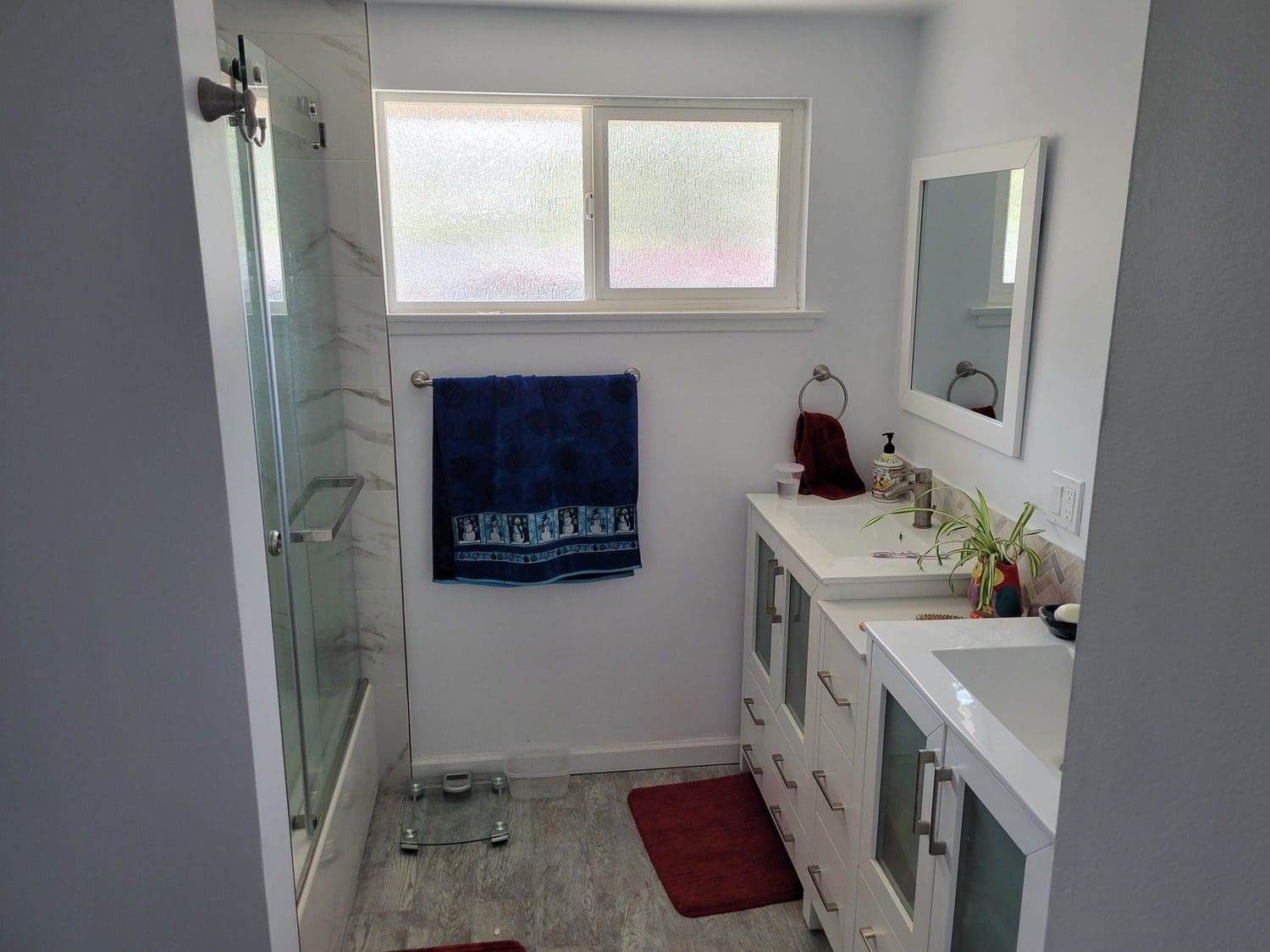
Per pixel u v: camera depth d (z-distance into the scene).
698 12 2.74
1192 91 0.66
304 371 2.25
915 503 2.85
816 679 2.34
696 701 3.22
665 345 2.95
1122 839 0.76
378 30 2.66
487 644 3.08
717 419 3.01
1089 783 0.81
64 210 1.26
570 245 2.94
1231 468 0.62
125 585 1.38
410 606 3.03
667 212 2.95
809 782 2.41
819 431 2.98
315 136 2.40
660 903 2.60
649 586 3.11
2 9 1.20
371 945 2.44
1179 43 0.67
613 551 2.98
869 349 3.02
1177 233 0.67
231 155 1.75
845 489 2.99
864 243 2.95
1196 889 0.66
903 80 2.86
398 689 3.01
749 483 3.07
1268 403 0.59
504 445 2.84
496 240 2.91
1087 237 2.04
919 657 1.83
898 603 2.29
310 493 2.28
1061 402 2.15
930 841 1.66
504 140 2.86
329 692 2.49
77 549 1.36
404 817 2.97
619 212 2.94
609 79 2.77
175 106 1.25
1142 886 0.73
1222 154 0.63
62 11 1.21
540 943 2.45
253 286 1.85
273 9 2.12
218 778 1.46
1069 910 0.85
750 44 2.79
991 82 2.41
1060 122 2.12
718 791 3.08
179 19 1.23
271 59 2.00
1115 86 1.93
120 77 1.23
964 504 2.60
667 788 3.11
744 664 3.12
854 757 2.07
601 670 3.15
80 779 1.44
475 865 2.76
